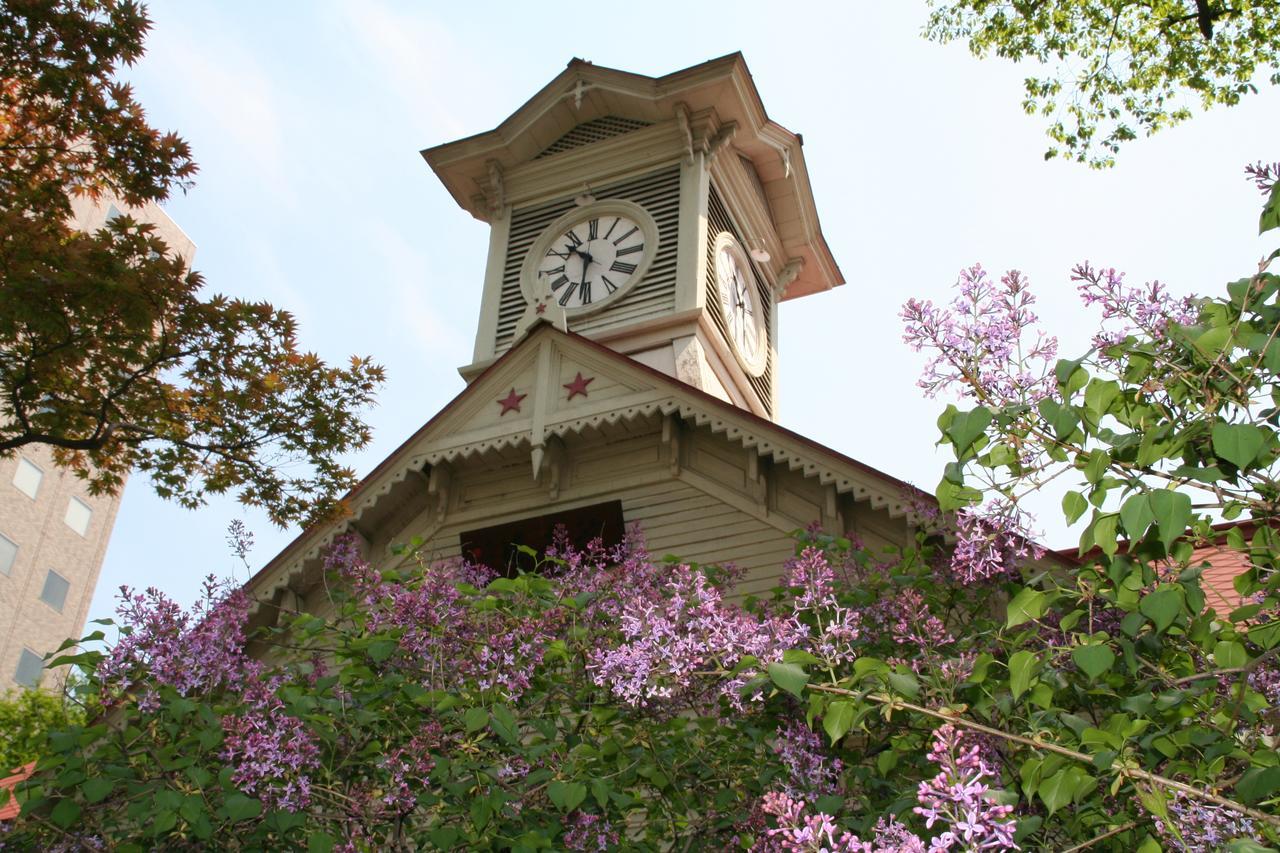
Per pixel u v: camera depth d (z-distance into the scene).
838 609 7.03
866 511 13.61
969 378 5.94
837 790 8.19
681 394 14.92
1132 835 6.37
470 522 15.49
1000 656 8.26
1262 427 5.58
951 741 5.16
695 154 21.64
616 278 20.75
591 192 22.14
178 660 8.91
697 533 14.29
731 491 14.43
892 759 7.55
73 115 14.53
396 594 9.73
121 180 15.27
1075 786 5.56
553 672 9.71
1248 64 16.70
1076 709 8.06
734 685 7.09
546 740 8.57
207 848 8.88
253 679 9.23
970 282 6.07
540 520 14.78
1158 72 17.11
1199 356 5.71
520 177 22.78
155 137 14.96
